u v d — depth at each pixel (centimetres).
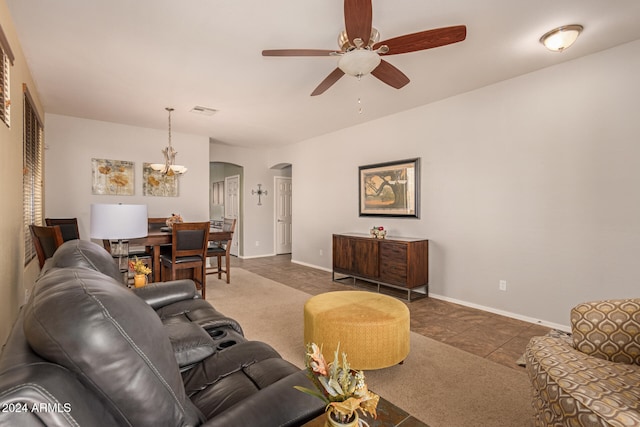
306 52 220
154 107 424
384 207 472
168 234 385
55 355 70
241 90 362
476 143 366
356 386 88
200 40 256
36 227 245
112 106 420
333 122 500
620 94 270
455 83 346
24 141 300
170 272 416
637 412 105
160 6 214
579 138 292
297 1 208
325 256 587
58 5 212
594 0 207
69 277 86
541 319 317
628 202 267
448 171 393
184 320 197
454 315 344
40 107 405
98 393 73
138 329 79
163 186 548
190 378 137
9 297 237
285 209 796
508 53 280
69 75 321
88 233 482
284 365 143
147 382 78
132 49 271
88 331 71
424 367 232
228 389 126
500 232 346
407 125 440
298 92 369
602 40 259
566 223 300
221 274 537
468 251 375
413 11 219
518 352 257
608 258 277
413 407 186
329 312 232
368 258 441
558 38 243
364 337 213
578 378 127
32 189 350
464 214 378
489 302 357
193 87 353
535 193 320
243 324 312
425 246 411
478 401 192
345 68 228
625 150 268
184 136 572
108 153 498
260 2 210
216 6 214
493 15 223
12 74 240
